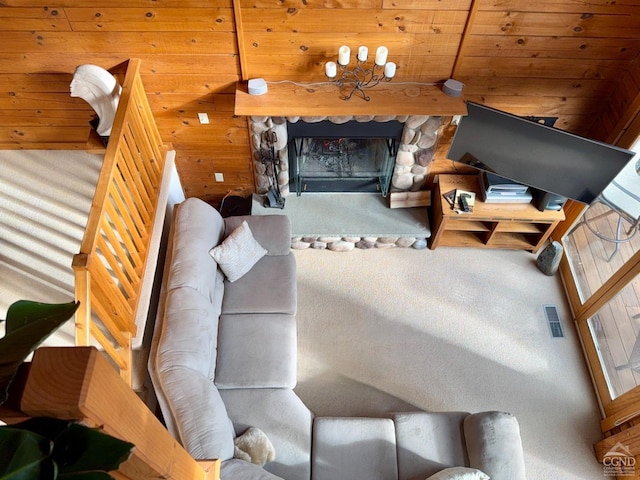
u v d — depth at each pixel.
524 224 4.00
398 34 3.02
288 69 3.21
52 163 3.52
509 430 2.77
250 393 2.93
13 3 2.74
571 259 4.05
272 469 2.71
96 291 2.37
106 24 2.88
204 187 4.22
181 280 2.88
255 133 3.57
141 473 1.07
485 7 2.87
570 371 3.64
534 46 3.10
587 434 3.39
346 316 3.83
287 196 4.15
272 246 3.49
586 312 3.74
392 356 3.66
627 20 2.93
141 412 1.01
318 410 3.41
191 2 2.78
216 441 2.48
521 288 4.03
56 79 3.21
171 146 3.74
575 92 3.41
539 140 3.15
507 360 3.67
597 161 3.11
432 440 2.85
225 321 3.19
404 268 4.11
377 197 4.17
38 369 0.78
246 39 3.01
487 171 3.57
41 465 0.72
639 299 3.20
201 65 3.15
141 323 2.84
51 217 3.20
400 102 3.20
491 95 3.44
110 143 2.67
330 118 3.41
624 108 3.26
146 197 3.21
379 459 2.76
